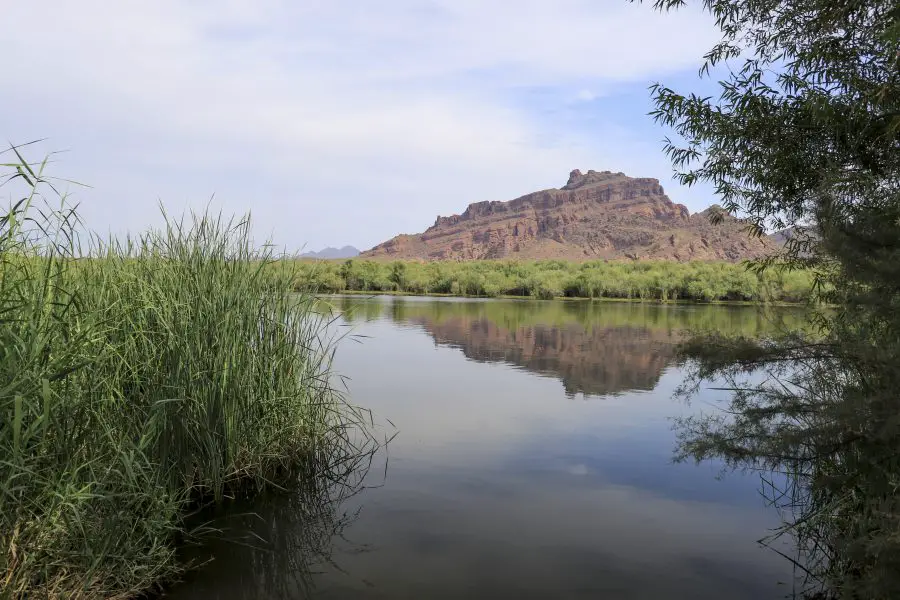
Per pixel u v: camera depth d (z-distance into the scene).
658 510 4.11
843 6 3.72
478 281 62.59
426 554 3.38
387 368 10.64
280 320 4.81
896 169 3.18
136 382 3.56
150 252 4.32
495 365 11.18
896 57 3.30
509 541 3.56
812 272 3.46
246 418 4.36
